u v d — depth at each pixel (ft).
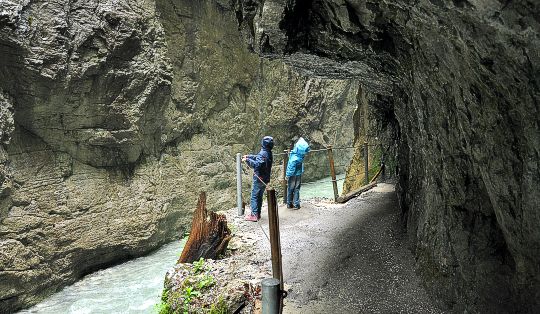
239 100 72.69
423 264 16.14
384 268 18.35
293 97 83.41
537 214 8.42
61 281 39.73
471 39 8.50
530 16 6.73
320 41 18.84
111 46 43.60
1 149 35.88
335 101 94.79
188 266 19.61
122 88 46.01
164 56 51.70
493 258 11.43
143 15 47.91
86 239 42.60
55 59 38.96
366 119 46.37
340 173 97.86
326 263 19.97
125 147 48.29
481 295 11.73
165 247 52.75
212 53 64.44
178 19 57.26
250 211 31.32
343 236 23.21
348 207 29.99
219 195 64.80
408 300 15.46
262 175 28.07
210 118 66.80
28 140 40.37
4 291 34.30
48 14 38.58
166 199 54.08
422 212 17.25
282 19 16.93
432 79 12.37
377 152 44.01
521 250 9.53
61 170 42.98
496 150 9.43
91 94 43.34
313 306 16.33
